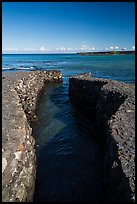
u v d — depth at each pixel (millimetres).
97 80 17688
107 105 12484
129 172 5277
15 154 6070
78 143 11797
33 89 19812
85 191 8000
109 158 6680
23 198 6020
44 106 19250
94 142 11945
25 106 15625
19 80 17438
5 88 13758
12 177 5555
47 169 9375
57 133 13133
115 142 6695
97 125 13281
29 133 8938
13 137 6855
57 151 10930
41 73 30672
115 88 13805
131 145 6457
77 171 9219
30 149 7871
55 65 72500
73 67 62625
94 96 16500
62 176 8891
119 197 5344
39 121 15289
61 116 16391
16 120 8258
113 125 7984
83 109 18266
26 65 74062
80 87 19547
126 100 10906
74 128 13938
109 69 54688
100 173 9055
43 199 7602
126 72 46531
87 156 10430
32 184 7266
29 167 7055
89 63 81688
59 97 22922
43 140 12180
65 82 33844
